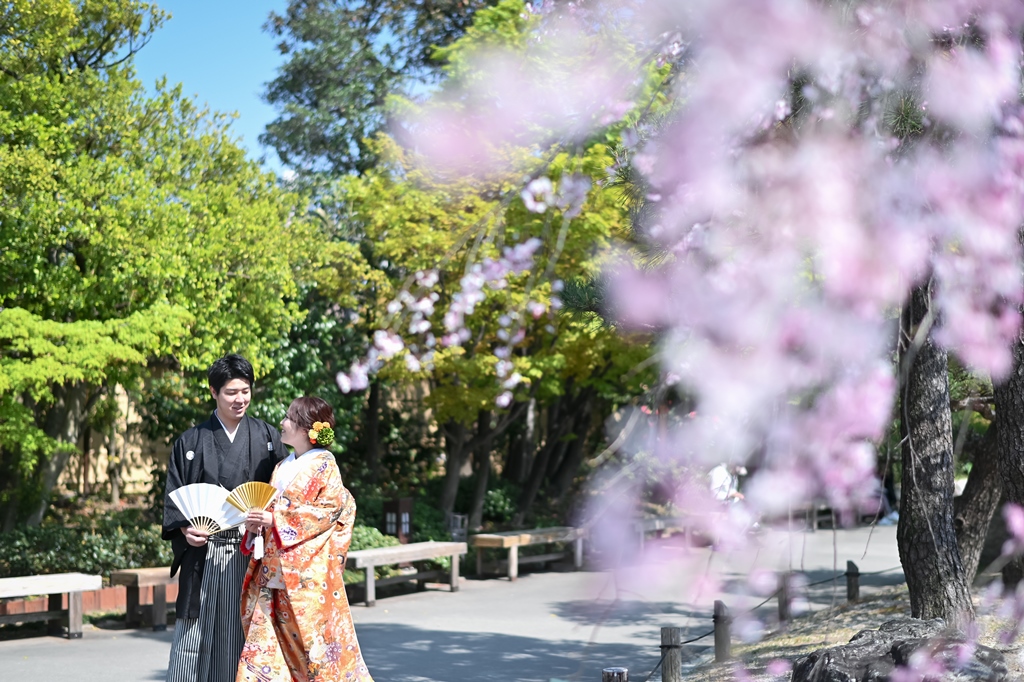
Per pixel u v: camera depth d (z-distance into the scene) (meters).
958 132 2.85
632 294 2.87
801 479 2.85
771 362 2.52
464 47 10.77
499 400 11.56
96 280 9.88
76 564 10.80
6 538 10.84
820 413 2.75
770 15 2.12
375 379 15.48
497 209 3.96
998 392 5.74
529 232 10.62
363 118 18.17
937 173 2.54
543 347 13.45
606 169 4.37
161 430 13.50
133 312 10.02
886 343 3.55
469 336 12.09
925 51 2.69
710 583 4.54
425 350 12.29
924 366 6.38
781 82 2.68
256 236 10.73
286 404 13.18
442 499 15.80
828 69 2.63
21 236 9.55
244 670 4.21
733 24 2.14
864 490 2.96
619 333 4.83
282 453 4.65
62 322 10.14
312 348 13.78
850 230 2.32
